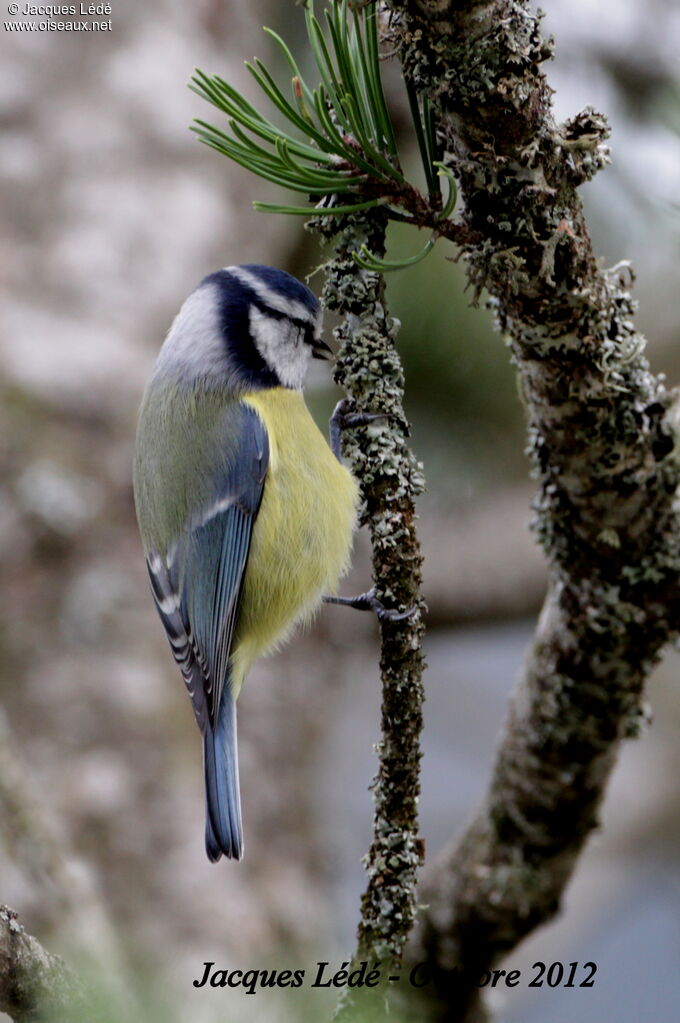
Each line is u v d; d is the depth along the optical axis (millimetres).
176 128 9664
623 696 6418
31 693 8125
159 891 7848
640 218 8156
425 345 9273
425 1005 7531
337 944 8938
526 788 6926
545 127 4645
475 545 10086
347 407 5480
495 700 13609
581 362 5277
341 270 5246
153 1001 3645
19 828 6133
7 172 9289
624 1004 12555
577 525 5910
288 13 9977
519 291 5000
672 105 6727
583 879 11555
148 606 8656
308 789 9039
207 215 9578
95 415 8859
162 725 8344
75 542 8508
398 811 5008
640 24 8211
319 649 9531
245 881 8211
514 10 4438
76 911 6012
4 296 8930
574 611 6203
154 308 9258
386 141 4789
